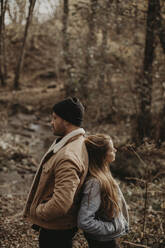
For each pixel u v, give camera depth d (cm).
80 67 895
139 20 700
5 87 1551
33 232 378
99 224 202
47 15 1337
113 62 858
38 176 219
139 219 396
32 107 1195
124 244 339
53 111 219
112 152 221
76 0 778
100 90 903
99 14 749
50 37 1788
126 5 657
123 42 789
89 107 855
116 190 214
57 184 195
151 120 668
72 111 213
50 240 213
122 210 227
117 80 941
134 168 568
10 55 1717
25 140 845
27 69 1844
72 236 221
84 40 866
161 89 718
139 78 735
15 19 1123
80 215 201
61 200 189
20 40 1702
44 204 202
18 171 614
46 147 792
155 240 343
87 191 203
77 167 197
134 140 649
